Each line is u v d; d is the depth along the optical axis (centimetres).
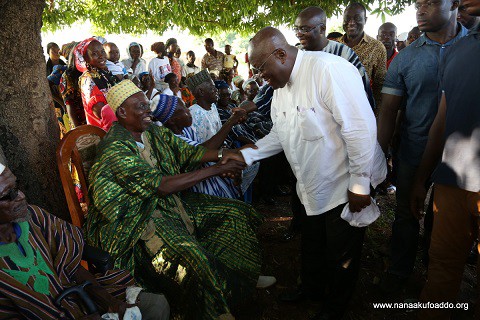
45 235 161
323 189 206
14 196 138
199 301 202
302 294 250
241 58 2092
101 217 209
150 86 550
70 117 333
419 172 222
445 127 176
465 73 163
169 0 762
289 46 195
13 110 216
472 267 285
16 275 141
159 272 210
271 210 397
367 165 188
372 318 239
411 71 239
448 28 227
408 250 255
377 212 204
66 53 456
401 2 587
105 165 202
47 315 145
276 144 238
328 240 218
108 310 162
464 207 175
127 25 840
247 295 243
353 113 182
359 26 330
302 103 195
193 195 263
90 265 202
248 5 750
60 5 815
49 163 238
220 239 248
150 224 212
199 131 298
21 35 212
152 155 234
